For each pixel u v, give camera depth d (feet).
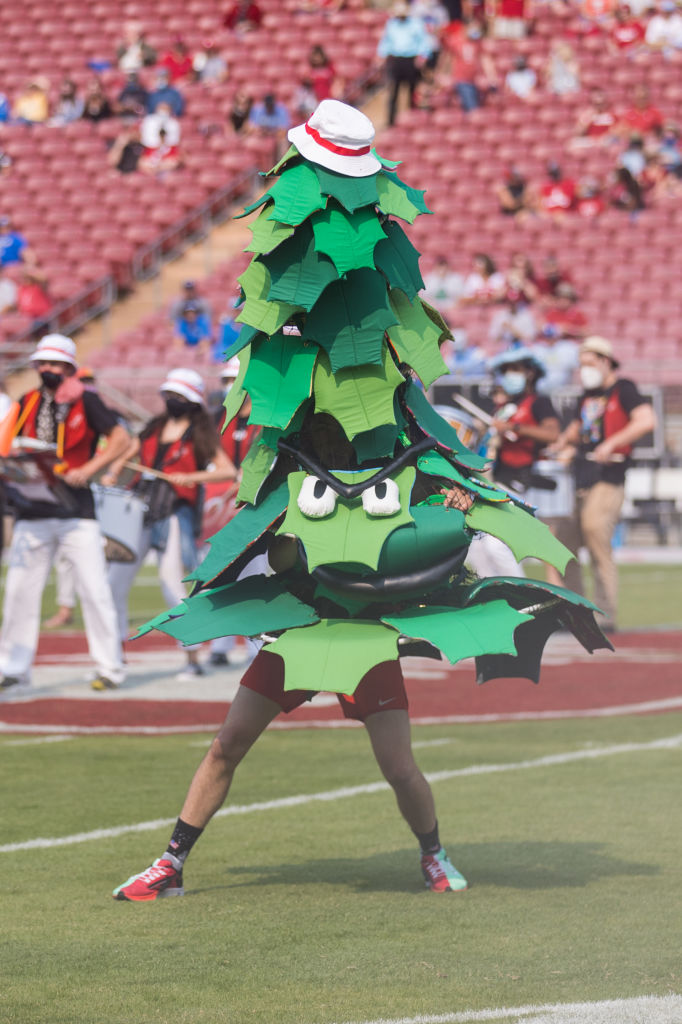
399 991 30.78
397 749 38.60
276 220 34.81
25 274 210.59
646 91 224.12
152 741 63.36
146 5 264.72
